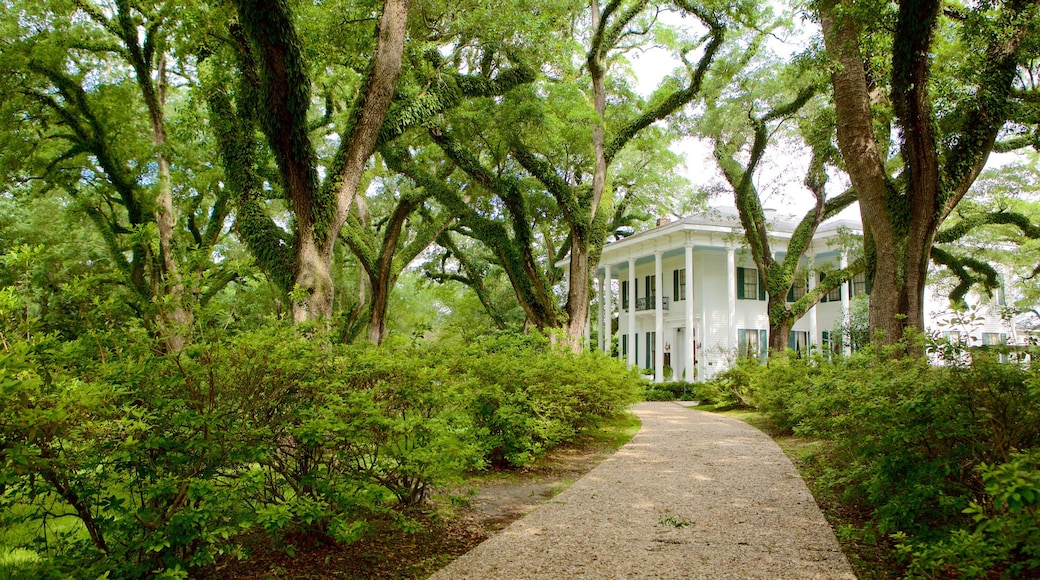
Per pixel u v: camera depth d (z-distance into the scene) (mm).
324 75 17656
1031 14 9852
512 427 9039
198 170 19938
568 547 5324
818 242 29359
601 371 12570
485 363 9242
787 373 14773
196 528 3920
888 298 11000
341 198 11969
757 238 21984
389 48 12008
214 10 11781
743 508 6715
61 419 3135
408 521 5340
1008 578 3766
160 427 4094
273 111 10781
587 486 7996
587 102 19234
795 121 19172
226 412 4352
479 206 24109
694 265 30172
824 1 10422
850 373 7262
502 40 14492
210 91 12703
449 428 5699
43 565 3680
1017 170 21750
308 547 5207
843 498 6219
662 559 4957
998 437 4410
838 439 6445
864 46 11273
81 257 25734
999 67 10836
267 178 17781
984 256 24297
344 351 5578
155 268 4387
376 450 5113
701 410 20562
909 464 5121
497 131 16672
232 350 4348
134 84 19906
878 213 11156
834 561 4852
